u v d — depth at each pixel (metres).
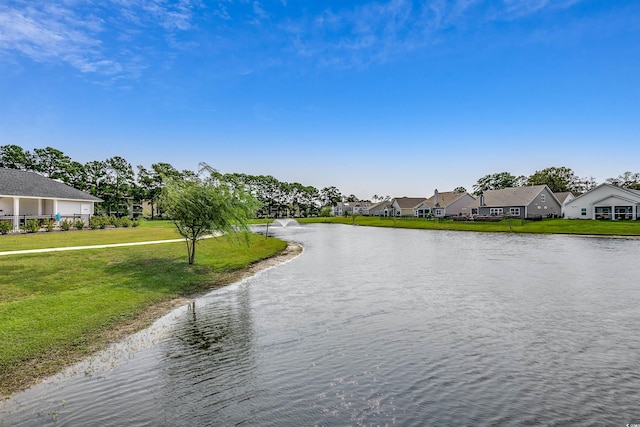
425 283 17.20
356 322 11.31
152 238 28.77
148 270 17.73
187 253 23.11
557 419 6.09
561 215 70.88
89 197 41.62
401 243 39.22
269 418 6.09
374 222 88.31
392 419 6.07
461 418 6.11
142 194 82.62
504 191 75.19
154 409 6.36
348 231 63.62
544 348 9.09
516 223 58.75
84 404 6.52
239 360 8.50
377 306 13.14
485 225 60.44
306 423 5.94
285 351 9.04
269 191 134.12
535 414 6.24
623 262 22.62
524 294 14.68
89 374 7.77
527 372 7.80
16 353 8.58
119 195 78.19
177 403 6.56
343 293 15.32
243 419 6.06
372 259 26.23
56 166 73.62
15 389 7.10
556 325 10.80
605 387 7.14
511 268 21.08
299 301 14.02
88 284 14.52
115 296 13.52
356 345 9.40
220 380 7.47
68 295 12.88
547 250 29.64
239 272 20.66
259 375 7.71
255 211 23.83
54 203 36.28
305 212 147.38
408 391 7.01
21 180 35.75
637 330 10.30
